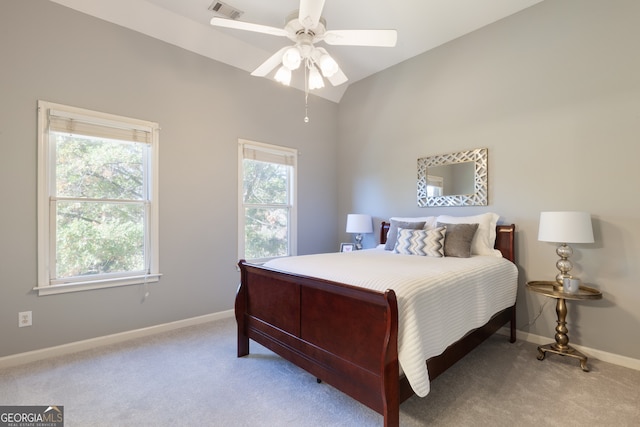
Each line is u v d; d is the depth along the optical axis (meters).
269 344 2.23
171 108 3.09
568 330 2.65
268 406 1.82
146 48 2.93
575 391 1.99
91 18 2.64
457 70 3.37
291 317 2.05
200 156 3.29
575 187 2.61
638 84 2.33
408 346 1.45
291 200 4.14
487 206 3.14
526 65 2.88
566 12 2.66
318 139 4.45
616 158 2.42
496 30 3.07
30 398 1.89
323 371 1.80
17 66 2.33
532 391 1.98
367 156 4.30
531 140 2.85
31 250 2.39
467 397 1.91
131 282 2.85
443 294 1.78
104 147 2.77
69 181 2.59
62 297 2.52
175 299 3.12
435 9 2.91
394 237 3.37
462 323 1.95
